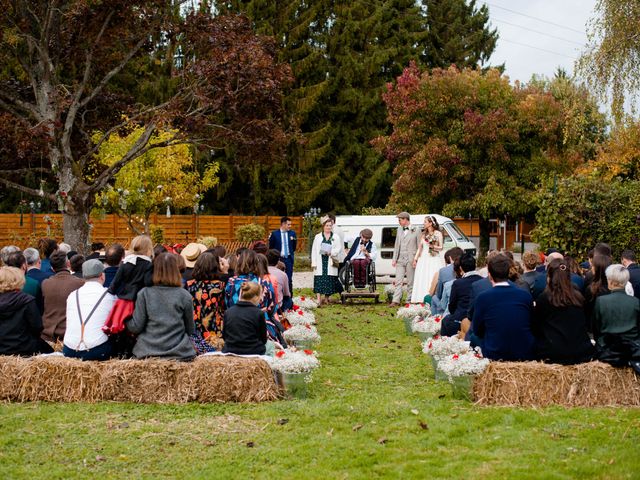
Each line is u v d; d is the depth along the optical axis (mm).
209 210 43219
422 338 10430
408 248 15477
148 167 27578
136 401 6863
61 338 7973
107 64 18516
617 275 6926
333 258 15594
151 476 4930
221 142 16969
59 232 34188
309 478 4816
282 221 14852
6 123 15500
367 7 45562
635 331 6711
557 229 17234
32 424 6133
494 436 5703
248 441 5668
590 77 17922
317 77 42844
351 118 44250
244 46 15750
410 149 28922
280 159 17156
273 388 7012
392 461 5172
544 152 30125
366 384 7941
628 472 4781
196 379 6855
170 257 7262
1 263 9180
